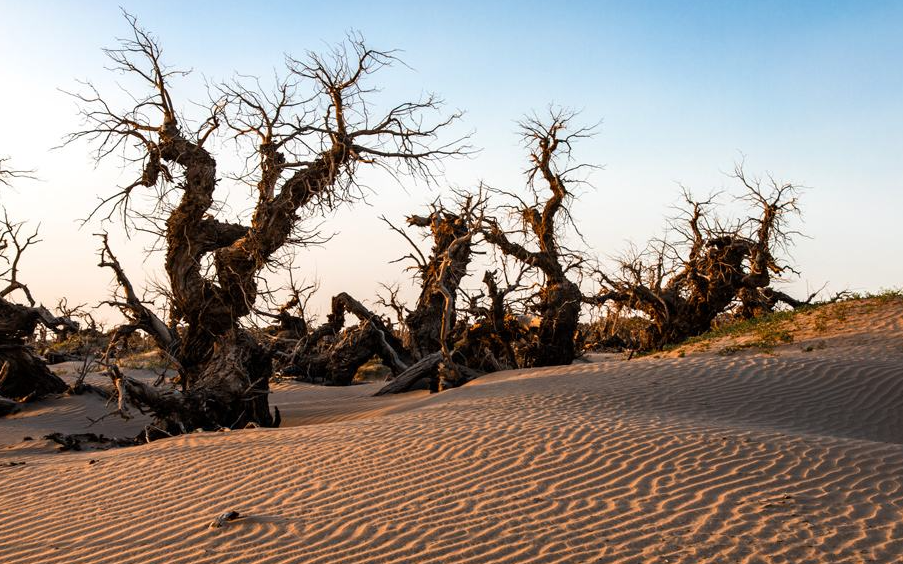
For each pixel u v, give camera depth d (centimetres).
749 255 3784
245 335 2142
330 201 2048
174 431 1917
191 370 2191
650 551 790
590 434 1272
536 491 992
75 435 1808
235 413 2069
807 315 2961
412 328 3238
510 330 3266
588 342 4078
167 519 945
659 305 3775
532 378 2227
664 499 950
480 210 3089
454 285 3183
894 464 1088
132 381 1845
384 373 4259
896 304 2819
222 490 1053
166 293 2091
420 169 2108
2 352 2530
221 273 2061
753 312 3931
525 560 775
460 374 2778
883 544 797
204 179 2020
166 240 2055
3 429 2059
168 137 1981
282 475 1112
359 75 2030
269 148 2006
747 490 979
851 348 2350
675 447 1180
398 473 1092
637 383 1927
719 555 777
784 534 828
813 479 1021
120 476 1167
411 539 838
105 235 2022
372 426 1453
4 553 861
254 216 2030
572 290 3247
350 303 3262
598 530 852
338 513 931
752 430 1336
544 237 3266
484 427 1366
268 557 805
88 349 3077
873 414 1652
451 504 950
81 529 928
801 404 1716
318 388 3234
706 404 1702
